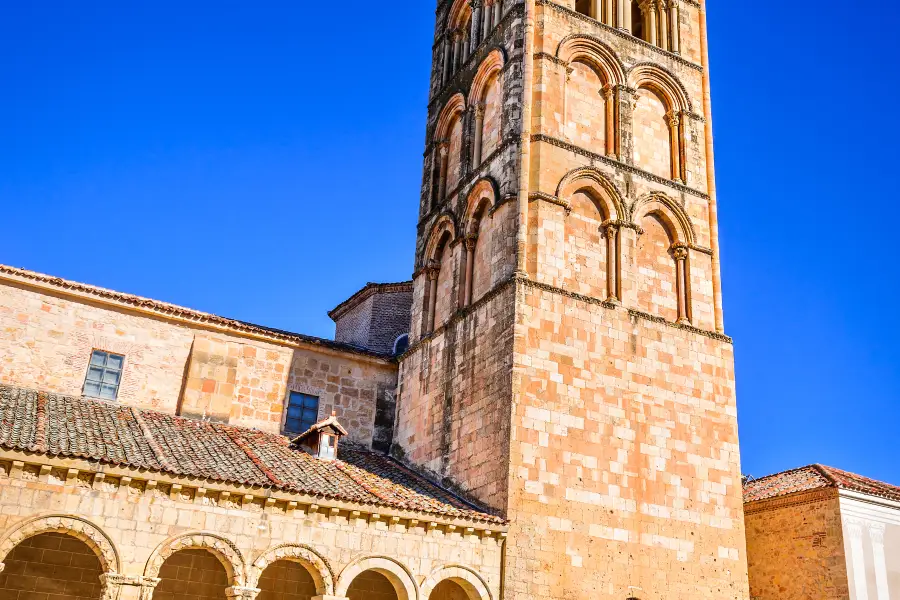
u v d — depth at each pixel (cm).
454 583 2931
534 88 3428
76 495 2275
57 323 3212
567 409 2977
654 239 3491
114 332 3303
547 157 3319
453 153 3912
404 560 2612
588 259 3266
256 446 2992
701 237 3575
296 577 2969
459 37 4228
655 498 3022
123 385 3259
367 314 4516
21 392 2969
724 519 3130
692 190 3619
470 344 3244
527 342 2994
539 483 2839
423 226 3938
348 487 2719
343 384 3684
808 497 3397
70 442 2416
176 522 2369
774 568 3475
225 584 2856
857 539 3256
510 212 3238
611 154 3484
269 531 2472
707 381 3316
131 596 2258
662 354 3253
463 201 3616
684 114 3762
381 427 3691
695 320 3406
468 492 3006
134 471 2336
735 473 3228
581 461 2934
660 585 2908
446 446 3228
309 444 3177
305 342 3616
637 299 3331
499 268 3231
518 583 2700
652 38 3966
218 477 2430
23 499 2209
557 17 3603
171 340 3397
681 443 3158
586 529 2855
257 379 3506
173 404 3319
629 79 3662
